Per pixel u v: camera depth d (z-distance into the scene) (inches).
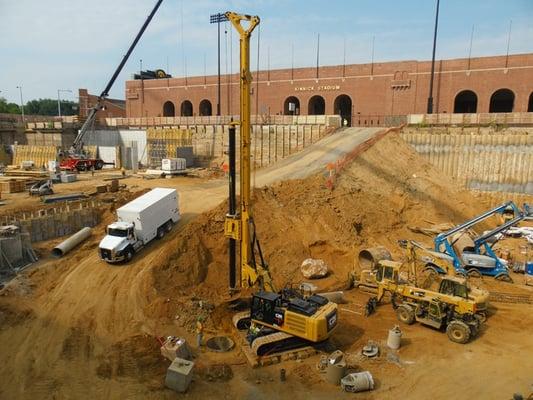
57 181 1646.2
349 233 1181.1
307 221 1182.3
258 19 695.1
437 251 1066.7
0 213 1116.5
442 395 588.7
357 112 2391.7
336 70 2426.2
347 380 597.9
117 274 918.4
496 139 1594.5
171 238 1075.3
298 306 675.4
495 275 1027.9
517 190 1576.0
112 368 638.5
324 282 986.1
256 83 2689.5
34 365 643.5
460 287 768.3
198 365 645.9
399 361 668.1
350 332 766.5
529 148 1544.0
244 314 759.7
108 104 3516.2
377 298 872.3
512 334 764.0
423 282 956.0
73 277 904.3
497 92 2217.0
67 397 574.9
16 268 916.6
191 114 3115.2
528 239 1330.0
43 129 2397.9
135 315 793.6
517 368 654.5
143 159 2258.9
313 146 1800.0
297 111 2696.9
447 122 1831.9
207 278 965.2
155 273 912.3
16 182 1438.2
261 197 1226.6
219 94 2554.1
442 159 1690.5
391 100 2295.8
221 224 1096.8
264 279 770.8
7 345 687.7
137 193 1330.0
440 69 2162.9
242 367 650.2
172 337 690.2
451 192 1574.8
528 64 1977.1
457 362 669.9
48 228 1087.6
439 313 764.0
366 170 1533.0
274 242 1091.3
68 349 686.5
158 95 3068.4
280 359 666.8
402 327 788.6
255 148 2014.0
